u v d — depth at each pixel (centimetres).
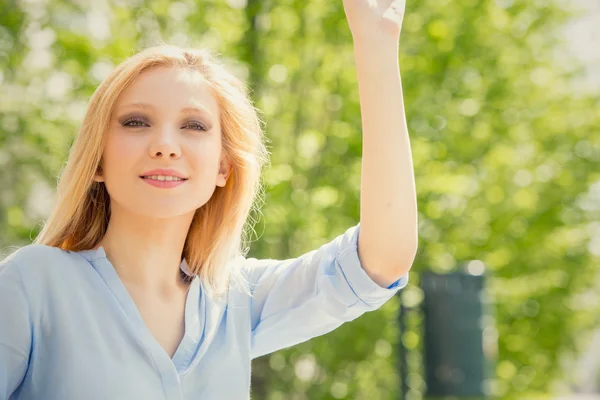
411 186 226
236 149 246
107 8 1021
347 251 235
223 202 251
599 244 1541
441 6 1212
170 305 235
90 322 219
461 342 673
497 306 1462
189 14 1016
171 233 235
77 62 984
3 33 997
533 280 1503
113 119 228
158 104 227
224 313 244
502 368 1511
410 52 1206
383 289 234
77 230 240
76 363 215
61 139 1017
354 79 1109
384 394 1134
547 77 1419
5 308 212
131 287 231
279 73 1070
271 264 259
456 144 1273
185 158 228
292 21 1082
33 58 1023
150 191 224
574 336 1603
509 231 1407
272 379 1089
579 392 2205
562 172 1465
